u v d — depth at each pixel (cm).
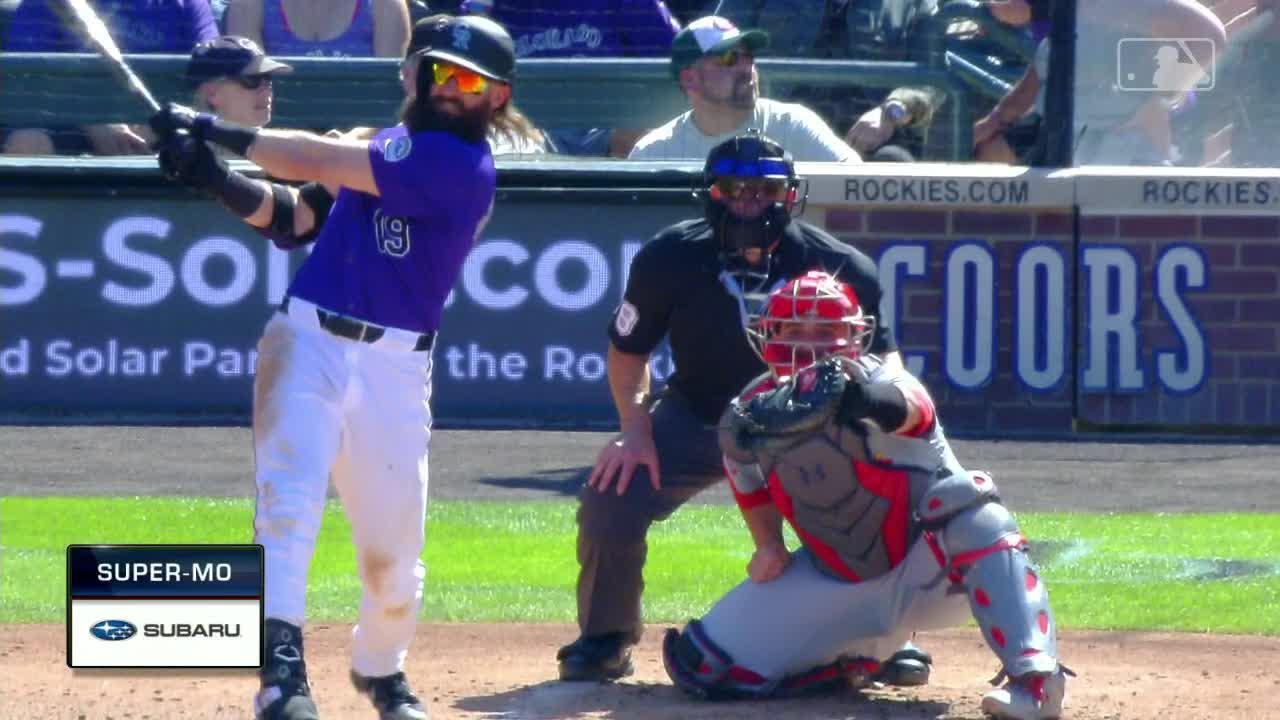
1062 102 3856
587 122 3947
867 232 3778
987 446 3691
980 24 3991
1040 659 1662
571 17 4091
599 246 3825
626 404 1942
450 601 2397
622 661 1947
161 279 3828
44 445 3578
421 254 1570
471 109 1592
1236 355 3809
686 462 1911
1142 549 2791
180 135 1584
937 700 1847
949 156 3978
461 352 3841
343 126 3903
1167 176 3784
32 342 3828
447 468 3391
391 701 1692
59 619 2272
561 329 3831
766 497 1794
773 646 1814
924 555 1756
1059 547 2803
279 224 1664
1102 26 3847
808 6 3994
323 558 2689
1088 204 3797
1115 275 3806
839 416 1638
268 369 1566
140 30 3956
